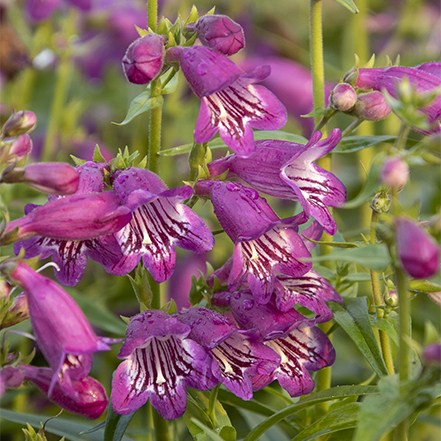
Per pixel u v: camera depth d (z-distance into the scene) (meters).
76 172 0.47
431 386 0.44
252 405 0.53
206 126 0.47
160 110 0.50
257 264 0.48
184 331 0.46
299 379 0.49
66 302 0.46
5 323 0.47
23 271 0.46
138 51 0.47
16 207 0.61
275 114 0.48
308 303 0.49
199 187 0.49
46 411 0.61
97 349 0.45
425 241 0.43
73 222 0.47
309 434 0.49
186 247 0.48
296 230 0.48
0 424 0.56
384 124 0.71
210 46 0.48
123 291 0.66
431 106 0.48
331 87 0.71
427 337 0.43
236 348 0.48
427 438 0.59
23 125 0.48
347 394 0.48
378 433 0.43
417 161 0.44
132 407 0.47
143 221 0.48
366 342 0.50
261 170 0.49
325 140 0.48
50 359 0.46
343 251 0.44
